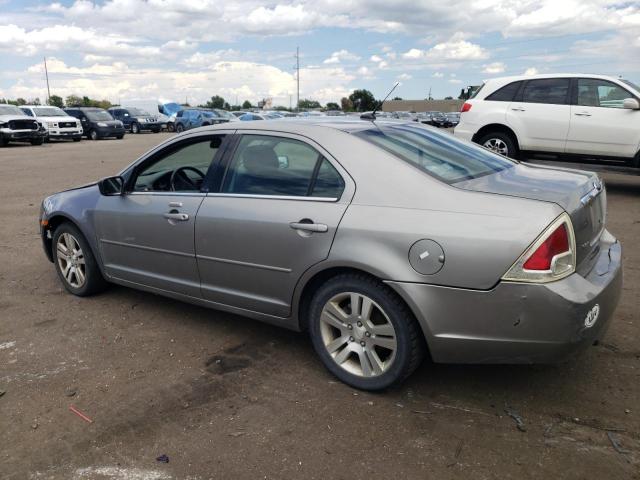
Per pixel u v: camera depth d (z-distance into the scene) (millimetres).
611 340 3879
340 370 3416
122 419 3131
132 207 4355
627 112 8727
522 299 2773
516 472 2633
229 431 2998
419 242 2959
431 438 2900
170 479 2650
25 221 8453
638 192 9766
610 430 2922
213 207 3824
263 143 3742
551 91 9414
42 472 2723
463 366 3633
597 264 3223
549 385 3369
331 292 3346
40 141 25375
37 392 3438
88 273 4895
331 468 2693
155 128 39094
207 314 4613
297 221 3377
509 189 3074
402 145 3508
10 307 4840
